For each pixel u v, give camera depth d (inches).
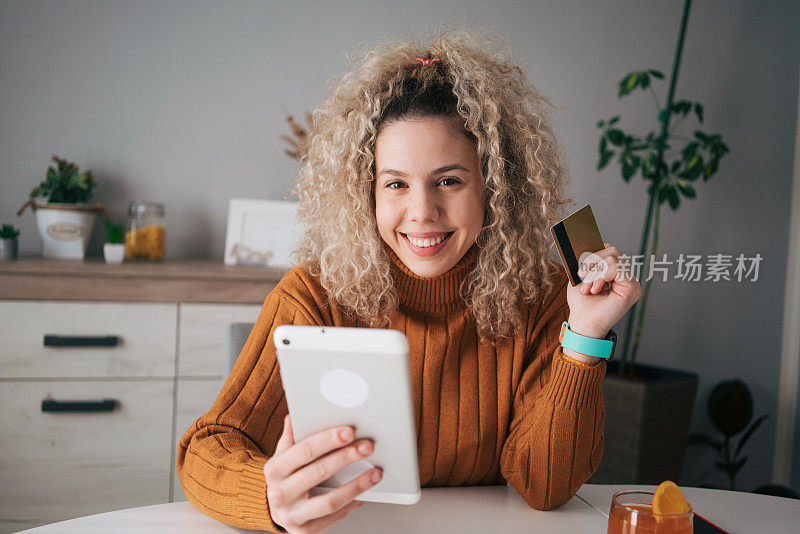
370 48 49.4
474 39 47.6
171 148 103.0
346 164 43.9
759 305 121.2
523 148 45.4
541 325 46.3
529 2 112.2
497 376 45.4
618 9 115.1
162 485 85.7
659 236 117.7
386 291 44.6
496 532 35.9
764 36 119.5
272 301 44.5
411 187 41.2
